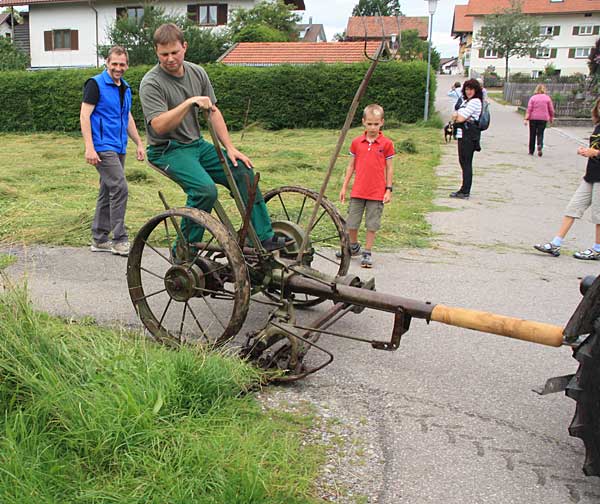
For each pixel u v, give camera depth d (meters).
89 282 5.76
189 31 35.03
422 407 3.71
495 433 3.46
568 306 5.50
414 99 25.31
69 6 40.78
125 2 40.16
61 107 26.67
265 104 26.02
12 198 9.14
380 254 7.01
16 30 44.91
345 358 4.33
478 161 15.55
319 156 15.53
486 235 8.09
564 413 3.69
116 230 6.57
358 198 6.44
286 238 4.99
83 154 16.69
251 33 36.69
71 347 3.61
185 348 3.78
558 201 10.54
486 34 57.31
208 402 3.47
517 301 5.59
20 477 2.67
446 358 4.37
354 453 3.22
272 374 3.88
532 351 4.52
